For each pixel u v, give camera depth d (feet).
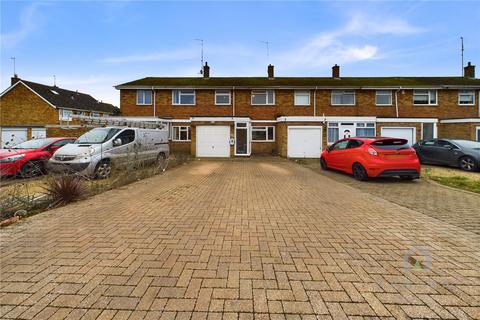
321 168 42.52
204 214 17.46
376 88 75.00
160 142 42.57
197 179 31.68
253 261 10.94
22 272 10.05
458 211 18.34
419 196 23.03
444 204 20.26
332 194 23.63
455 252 11.82
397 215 17.33
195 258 11.19
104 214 17.39
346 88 75.31
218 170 40.57
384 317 7.61
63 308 7.98
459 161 40.11
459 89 76.07
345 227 15.01
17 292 8.79
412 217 16.90
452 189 26.25
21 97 95.81
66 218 16.52
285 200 21.31
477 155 38.06
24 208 18.29
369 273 10.01
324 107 76.38
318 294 8.70
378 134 63.36
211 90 77.00
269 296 8.59
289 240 13.15
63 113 98.68
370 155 30.04
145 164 37.93
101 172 30.73
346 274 9.95
